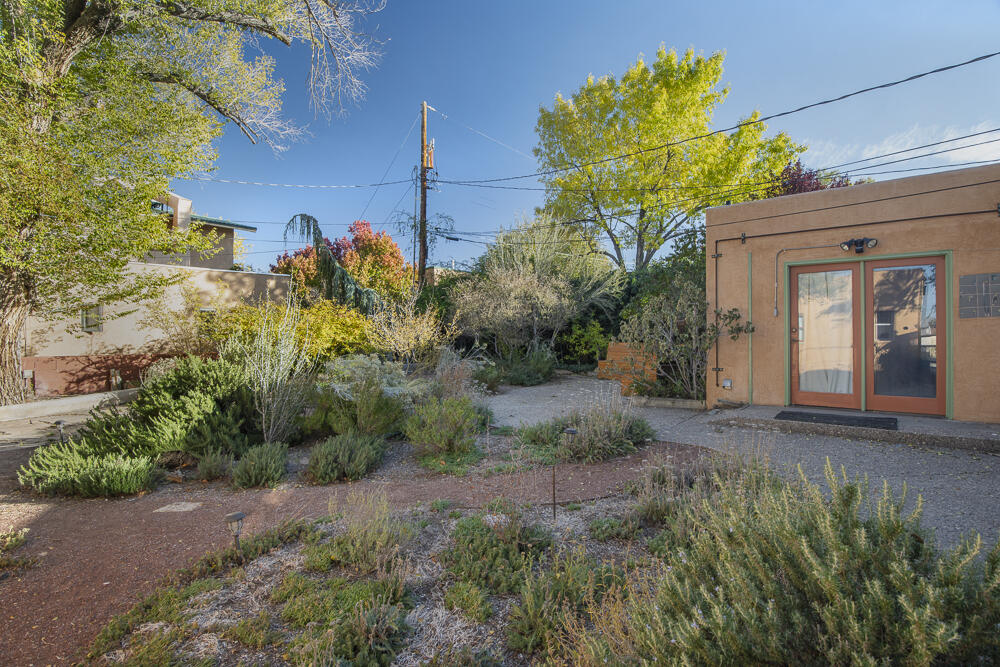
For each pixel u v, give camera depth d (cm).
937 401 635
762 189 1883
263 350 706
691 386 878
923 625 124
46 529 399
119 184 1034
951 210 619
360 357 887
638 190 1995
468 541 335
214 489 504
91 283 1055
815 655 148
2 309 998
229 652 233
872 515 179
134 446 582
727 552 181
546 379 1402
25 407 1027
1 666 227
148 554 345
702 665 151
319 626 248
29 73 867
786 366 747
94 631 254
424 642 241
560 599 260
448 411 634
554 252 1803
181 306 1466
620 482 470
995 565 139
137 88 1066
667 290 995
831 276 715
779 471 455
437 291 1848
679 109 1906
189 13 1048
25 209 880
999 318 588
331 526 379
